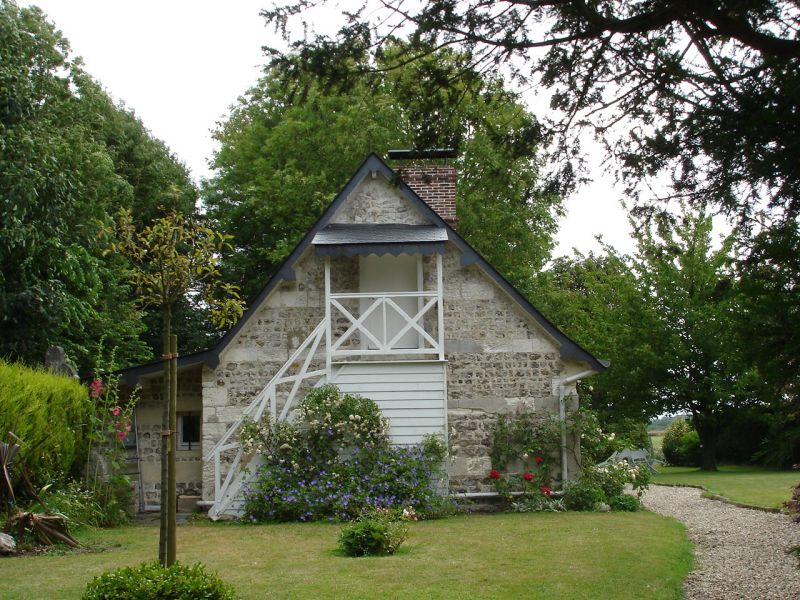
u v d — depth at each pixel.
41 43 18.31
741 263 5.44
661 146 6.13
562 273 35.03
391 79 7.05
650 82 6.39
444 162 17.48
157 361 14.04
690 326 24.59
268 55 6.34
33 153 15.44
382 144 21.19
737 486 18.16
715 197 5.81
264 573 7.63
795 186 5.18
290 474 12.91
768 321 5.43
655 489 19.02
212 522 12.72
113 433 13.07
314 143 23.36
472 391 14.13
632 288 25.28
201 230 6.43
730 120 5.59
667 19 5.67
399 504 12.53
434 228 14.36
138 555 8.59
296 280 14.58
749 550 9.84
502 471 13.89
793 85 4.90
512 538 9.89
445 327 14.32
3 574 7.43
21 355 15.47
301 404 13.38
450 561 8.22
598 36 6.15
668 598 6.88
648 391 25.16
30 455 10.52
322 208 21.80
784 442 5.77
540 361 14.22
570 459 13.97
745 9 5.20
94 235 17.92
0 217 14.91
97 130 22.97
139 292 6.54
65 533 9.34
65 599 6.39
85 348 19.31
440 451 13.19
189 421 15.01
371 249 13.48
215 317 6.82
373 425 13.05
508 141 6.98
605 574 7.60
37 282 15.93
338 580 7.25
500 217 22.81
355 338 14.55
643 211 6.73
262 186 23.62
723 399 23.91
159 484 14.47
